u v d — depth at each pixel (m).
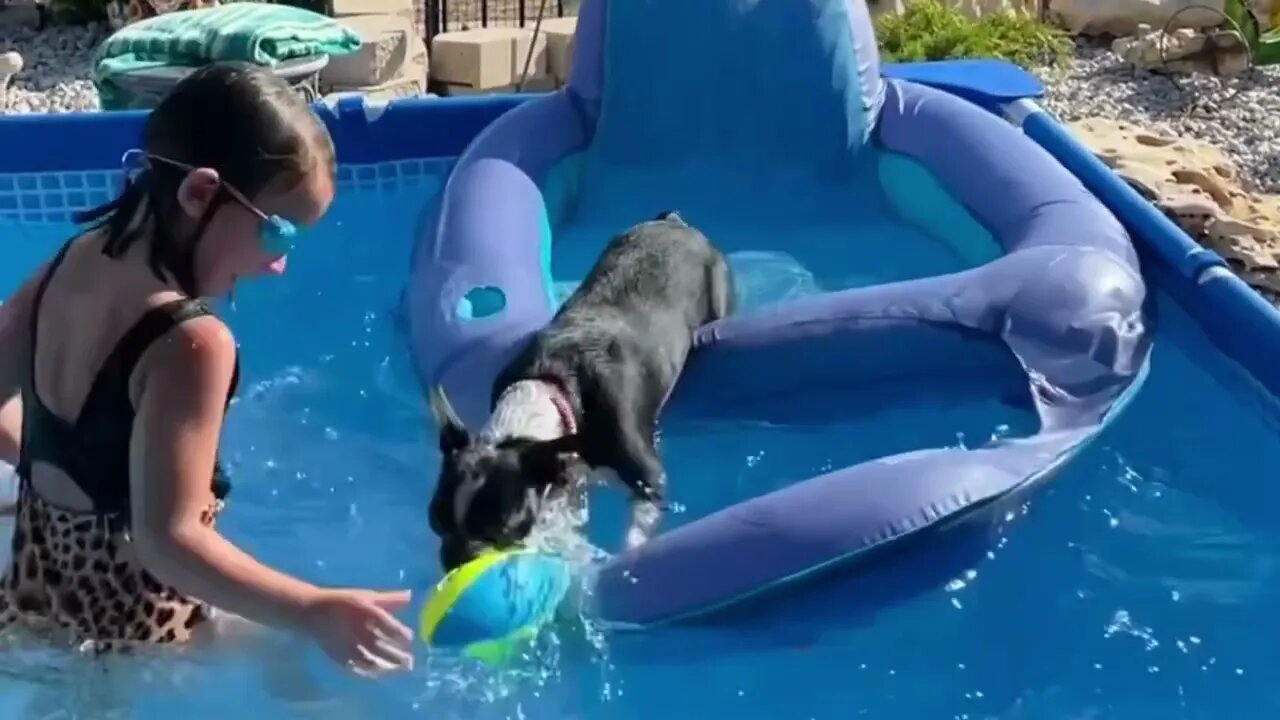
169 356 2.41
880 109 4.98
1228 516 3.34
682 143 4.92
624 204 4.87
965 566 3.16
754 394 3.79
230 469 3.51
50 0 7.18
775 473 3.53
